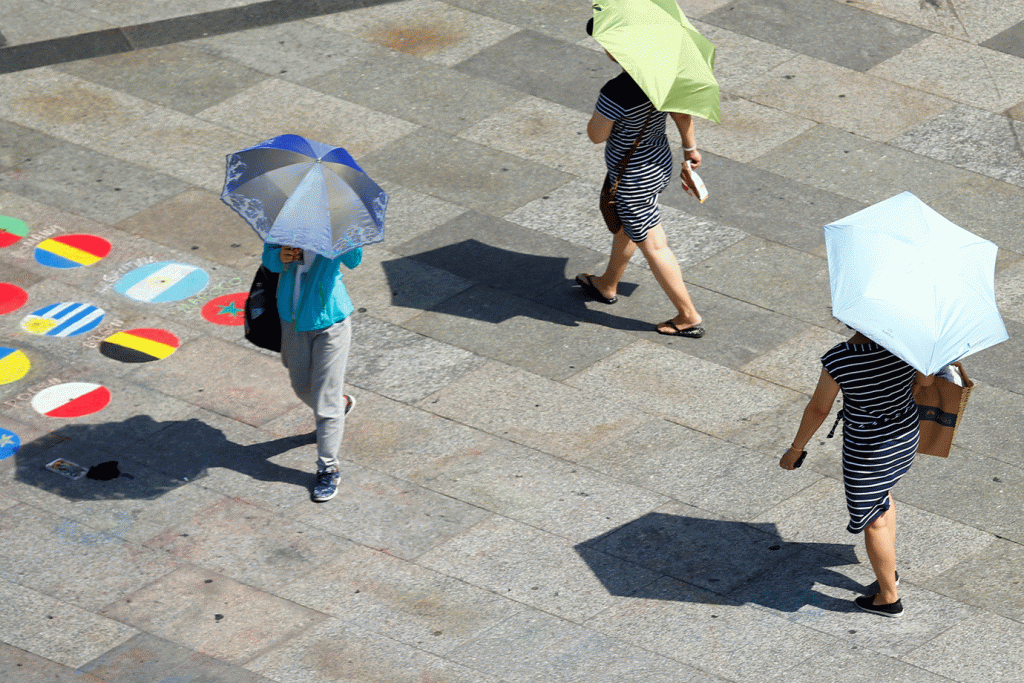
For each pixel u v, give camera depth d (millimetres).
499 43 50906
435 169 43500
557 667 26422
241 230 40406
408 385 34375
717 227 40875
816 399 26547
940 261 25469
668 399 34031
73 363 34750
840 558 29297
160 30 51406
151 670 26078
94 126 45375
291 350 29328
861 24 52719
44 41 50375
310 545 29312
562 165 43875
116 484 30828
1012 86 48906
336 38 51125
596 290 37594
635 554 29281
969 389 26688
